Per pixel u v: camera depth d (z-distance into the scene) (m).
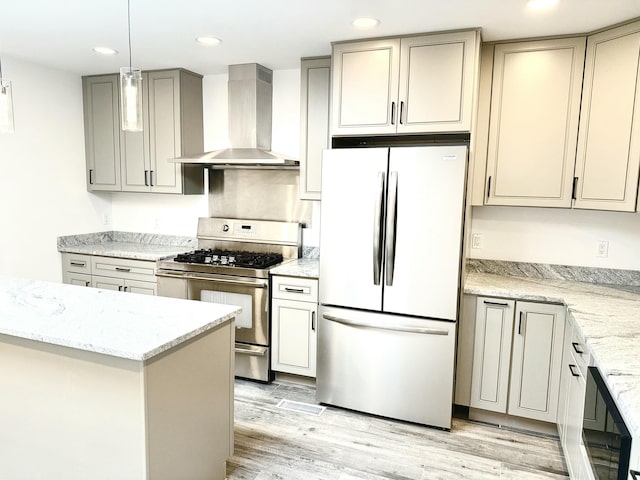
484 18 2.49
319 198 3.37
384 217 2.73
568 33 2.68
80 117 4.08
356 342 2.88
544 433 2.73
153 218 4.30
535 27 2.60
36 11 2.48
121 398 1.68
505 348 2.70
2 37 2.96
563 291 2.70
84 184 4.16
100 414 1.73
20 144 3.58
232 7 2.40
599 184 2.64
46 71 3.74
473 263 3.29
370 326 2.80
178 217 4.20
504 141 2.90
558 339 2.57
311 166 3.38
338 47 2.95
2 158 3.47
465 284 2.86
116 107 3.95
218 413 2.12
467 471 2.36
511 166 2.90
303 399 3.14
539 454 2.52
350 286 2.85
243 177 3.91
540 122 2.80
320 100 3.31
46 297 2.26
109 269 3.83
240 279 3.29
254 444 2.57
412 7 2.36
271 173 3.82
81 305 2.13
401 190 2.66
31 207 3.71
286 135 3.77
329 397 3.00
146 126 3.86
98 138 4.06
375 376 2.85
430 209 2.62
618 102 2.52
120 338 1.70
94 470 1.79
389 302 2.76
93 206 4.27
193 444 1.95
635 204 2.47
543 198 2.84
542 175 2.83
